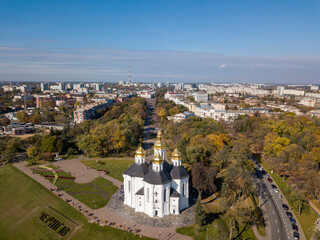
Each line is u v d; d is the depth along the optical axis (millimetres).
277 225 98375
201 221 89812
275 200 116938
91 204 108125
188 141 182250
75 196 116000
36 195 118812
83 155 178250
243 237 89938
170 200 96625
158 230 88875
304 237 91875
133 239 84625
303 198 105750
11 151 167125
